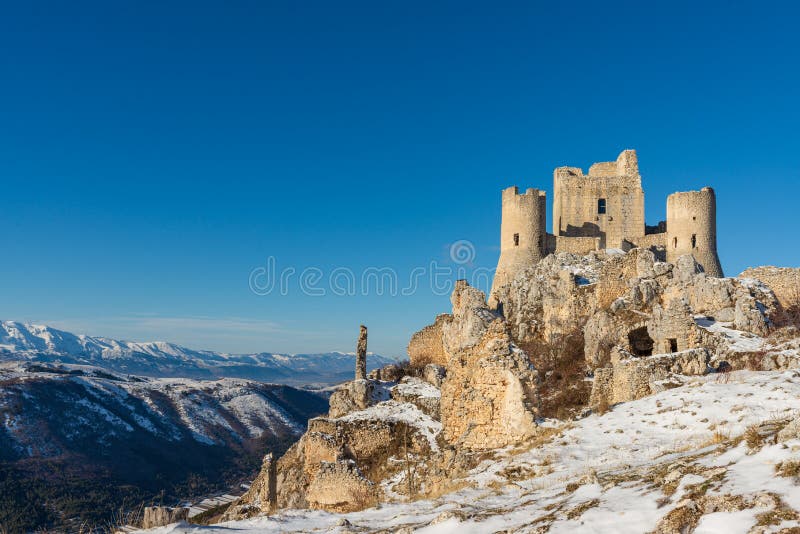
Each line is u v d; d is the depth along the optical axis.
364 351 44.69
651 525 8.83
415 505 14.29
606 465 16.28
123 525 13.54
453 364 25.67
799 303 42.94
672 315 35.97
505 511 11.53
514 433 22.30
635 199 73.38
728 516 8.22
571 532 9.23
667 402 22.59
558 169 75.38
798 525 7.42
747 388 22.58
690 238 65.31
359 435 33.91
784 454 9.98
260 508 27.05
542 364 46.25
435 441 32.66
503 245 70.38
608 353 42.69
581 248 68.00
